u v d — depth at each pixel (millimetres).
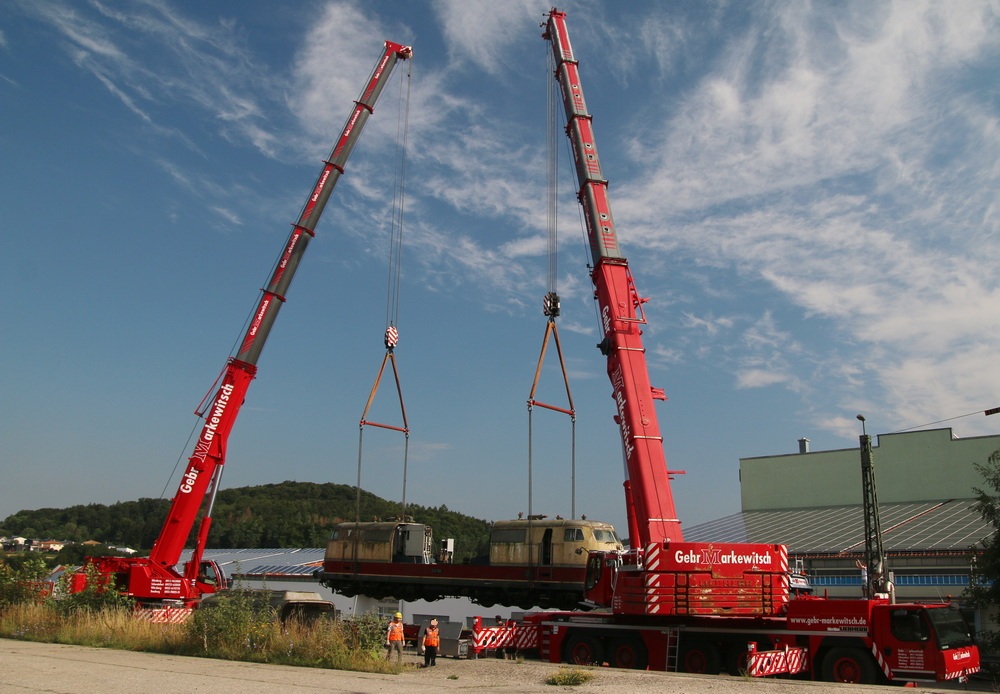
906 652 23031
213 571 37281
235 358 37125
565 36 38344
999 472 37781
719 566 26922
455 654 28391
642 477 29156
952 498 59188
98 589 34125
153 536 40938
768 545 27734
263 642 24969
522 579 35906
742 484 71312
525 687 19281
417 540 41312
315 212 39156
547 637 29453
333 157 40031
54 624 31656
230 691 17234
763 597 27062
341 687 18281
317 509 125062
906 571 48719
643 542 28656
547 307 36531
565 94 36812
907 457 62156
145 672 20344
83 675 19562
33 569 36406
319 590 47938
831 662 24219
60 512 149000
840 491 65688
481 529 110500
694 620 26922
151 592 34812
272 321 37969
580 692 18438
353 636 24797
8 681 18438
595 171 34469
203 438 36344
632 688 19078
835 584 51219
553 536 35750
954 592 46625
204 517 36281
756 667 22766
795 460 68750
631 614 27531
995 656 34875
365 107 41438
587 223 34062
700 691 18625
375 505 133750
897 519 56531
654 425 30031
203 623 26016
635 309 32094
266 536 112812
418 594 39688
